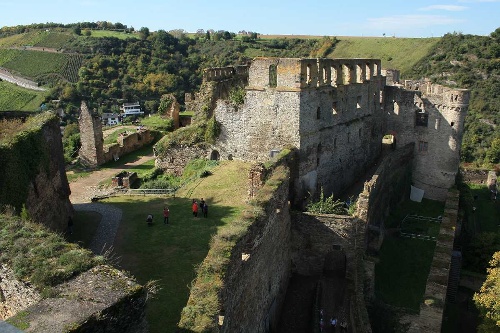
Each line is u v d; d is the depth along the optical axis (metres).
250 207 21.84
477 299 25.88
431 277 28.06
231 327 17.02
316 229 29.42
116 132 54.53
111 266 11.48
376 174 34.28
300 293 28.42
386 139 51.56
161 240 26.03
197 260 23.47
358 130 40.03
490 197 57.47
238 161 37.72
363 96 40.00
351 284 27.92
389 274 30.69
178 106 57.97
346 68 37.28
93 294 9.80
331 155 36.56
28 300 11.05
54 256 11.86
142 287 10.31
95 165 45.00
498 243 37.84
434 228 37.38
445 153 42.66
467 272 35.62
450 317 31.88
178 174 41.31
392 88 44.22
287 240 28.53
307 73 31.95
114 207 32.16
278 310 26.27
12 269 11.50
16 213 21.62
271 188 24.48
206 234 26.72
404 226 37.91
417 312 26.39
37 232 13.45
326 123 35.12
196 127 40.88
